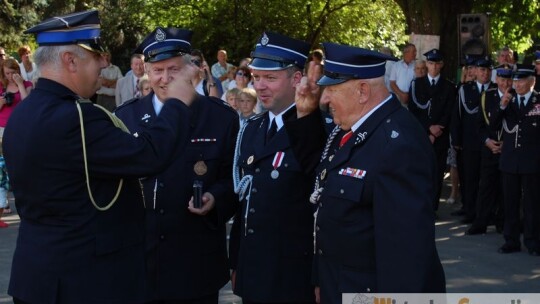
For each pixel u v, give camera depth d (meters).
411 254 3.11
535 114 7.64
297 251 4.05
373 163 3.25
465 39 11.57
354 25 21.34
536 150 7.62
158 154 3.29
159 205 4.27
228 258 4.57
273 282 4.04
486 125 8.48
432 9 13.89
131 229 3.41
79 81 3.31
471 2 14.12
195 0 21.30
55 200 3.23
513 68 8.31
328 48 3.42
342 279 3.36
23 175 3.25
